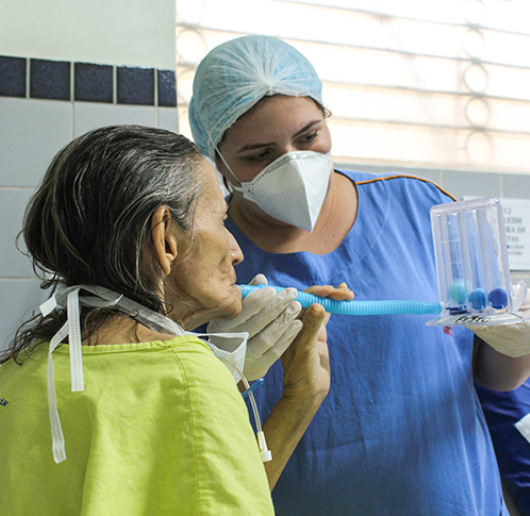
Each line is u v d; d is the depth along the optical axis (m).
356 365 1.01
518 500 1.29
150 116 1.65
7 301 1.51
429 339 1.04
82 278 0.57
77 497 0.45
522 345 0.92
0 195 1.54
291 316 0.81
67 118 1.60
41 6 1.63
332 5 1.82
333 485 0.97
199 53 1.71
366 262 1.08
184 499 0.44
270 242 1.09
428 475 0.97
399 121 1.83
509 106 1.94
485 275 0.88
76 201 0.54
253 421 0.98
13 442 0.48
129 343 0.51
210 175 0.65
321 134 1.00
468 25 1.94
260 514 0.44
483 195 1.87
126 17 1.68
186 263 0.62
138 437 0.45
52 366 0.49
